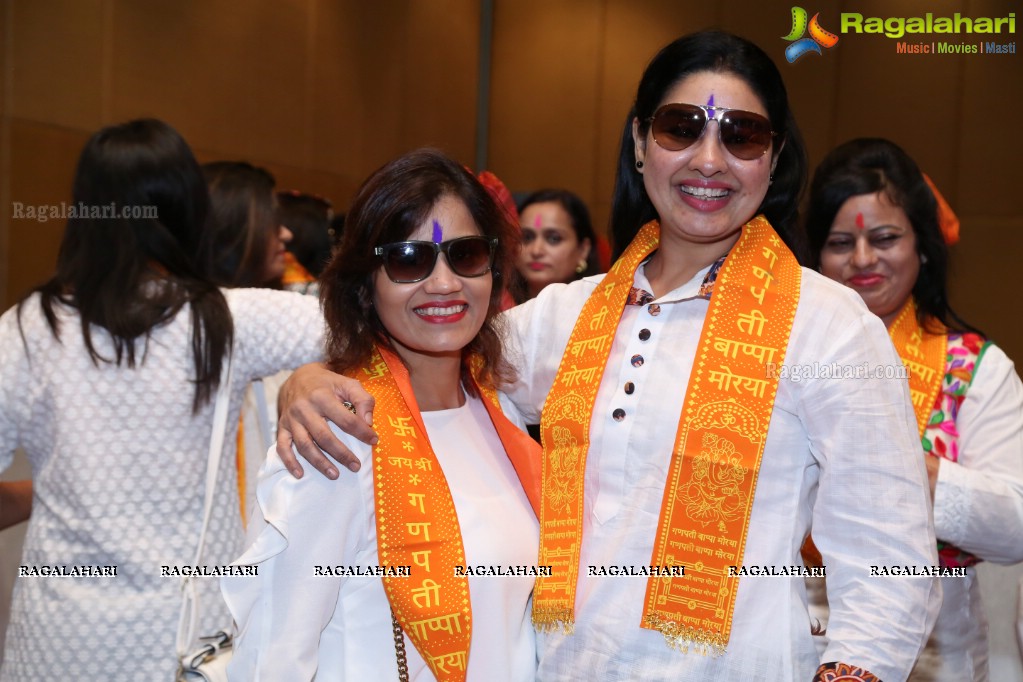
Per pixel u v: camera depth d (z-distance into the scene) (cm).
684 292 149
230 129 551
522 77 743
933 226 204
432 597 138
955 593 185
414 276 144
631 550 138
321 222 390
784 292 142
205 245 193
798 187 158
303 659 132
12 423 174
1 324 177
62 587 167
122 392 171
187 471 174
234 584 135
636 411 143
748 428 135
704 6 659
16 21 436
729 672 132
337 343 155
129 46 485
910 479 129
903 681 124
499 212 156
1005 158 569
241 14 556
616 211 174
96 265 174
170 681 166
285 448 134
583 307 164
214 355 173
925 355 196
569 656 141
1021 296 568
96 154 179
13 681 170
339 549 136
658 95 150
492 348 165
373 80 669
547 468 154
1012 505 166
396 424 145
